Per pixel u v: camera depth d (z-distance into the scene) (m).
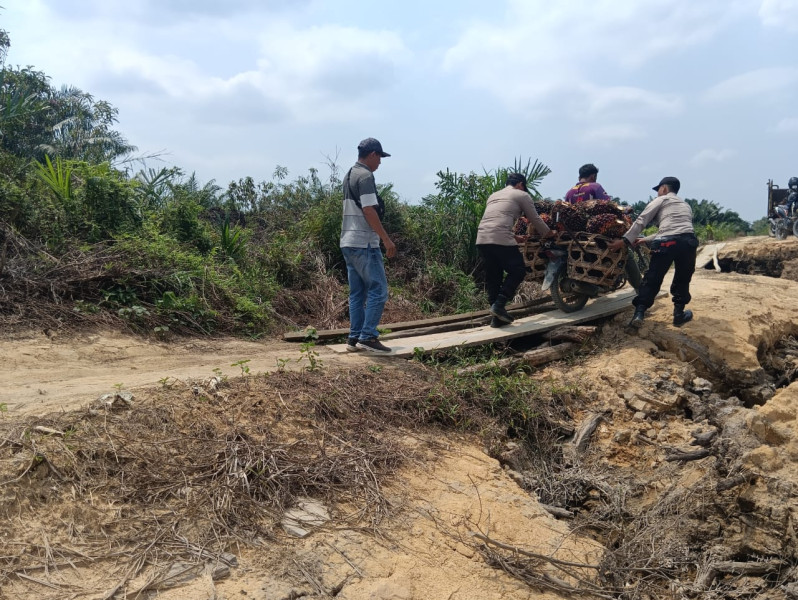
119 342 5.68
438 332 7.17
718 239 27.98
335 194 10.43
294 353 5.97
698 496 4.62
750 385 6.31
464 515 3.78
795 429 4.71
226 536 3.09
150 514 3.12
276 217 11.19
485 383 5.52
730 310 7.39
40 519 2.92
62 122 13.23
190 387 4.29
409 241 10.57
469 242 10.41
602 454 5.23
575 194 7.51
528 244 7.20
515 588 3.31
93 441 3.43
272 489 3.50
